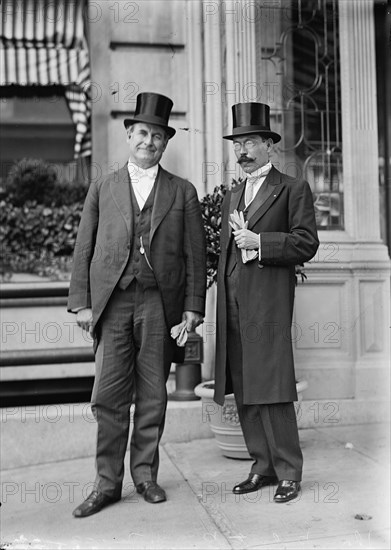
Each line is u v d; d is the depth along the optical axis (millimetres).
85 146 4824
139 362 3107
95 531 2736
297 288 4527
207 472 3486
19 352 4352
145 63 4633
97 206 3174
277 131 4617
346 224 4660
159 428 3137
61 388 4395
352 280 4578
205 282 3213
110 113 4648
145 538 2635
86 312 3129
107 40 4648
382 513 2820
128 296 3057
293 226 3084
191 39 4492
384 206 4781
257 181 3176
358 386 4488
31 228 4648
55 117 4816
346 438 4086
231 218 3076
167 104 3115
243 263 3059
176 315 3111
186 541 2596
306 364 4496
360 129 4645
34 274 4668
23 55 4551
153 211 3064
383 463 3549
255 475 3186
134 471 3145
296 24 4629
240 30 4344
